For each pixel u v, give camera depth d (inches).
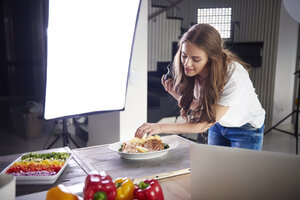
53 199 26.0
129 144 54.5
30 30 245.0
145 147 54.2
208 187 28.5
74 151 55.7
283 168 24.8
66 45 56.9
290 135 178.7
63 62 57.6
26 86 261.7
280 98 191.3
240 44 174.1
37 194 37.4
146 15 104.0
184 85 67.6
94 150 56.8
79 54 59.1
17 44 251.4
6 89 260.7
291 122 199.6
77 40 57.9
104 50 62.7
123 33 64.0
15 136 171.0
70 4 55.1
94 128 132.3
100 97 65.8
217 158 27.8
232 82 58.1
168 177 46.4
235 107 62.2
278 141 167.2
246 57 176.6
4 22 248.4
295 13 88.1
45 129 184.4
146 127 56.4
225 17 178.7
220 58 57.5
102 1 59.1
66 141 84.6
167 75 73.9
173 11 178.9
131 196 28.4
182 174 47.6
